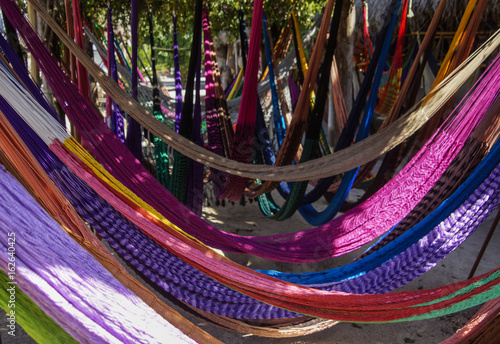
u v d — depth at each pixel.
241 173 2.77
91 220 2.10
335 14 2.79
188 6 4.82
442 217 2.43
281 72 5.38
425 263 2.33
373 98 3.40
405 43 7.79
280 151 3.22
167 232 2.12
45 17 2.51
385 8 6.83
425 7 6.32
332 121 5.88
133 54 3.16
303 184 3.34
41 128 1.92
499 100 2.33
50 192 1.53
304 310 2.00
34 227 1.18
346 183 3.36
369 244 4.44
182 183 3.62
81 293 1.19
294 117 3.03
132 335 1.24
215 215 5.30
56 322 1.11
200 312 2.61
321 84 2.96
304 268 4.03
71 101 2.76
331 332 3.07
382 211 2.80
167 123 5.20
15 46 2.92
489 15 5.22
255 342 2.96
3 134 1.39
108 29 3.60
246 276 1.97
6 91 1.79
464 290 1.81
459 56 2.75
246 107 3.25
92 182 1.98
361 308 1.95
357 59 8.62
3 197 1.15
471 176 2.37
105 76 2.64
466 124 2.48
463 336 2.00
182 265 2.26
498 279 1.71
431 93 2.29
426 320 3.23
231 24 5.72
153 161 4.28
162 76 12.98
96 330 1.16
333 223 2.93
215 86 3.84
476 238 4.74
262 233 4.73
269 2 4.64
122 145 2.86
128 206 2.01
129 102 2.69
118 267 1.65
